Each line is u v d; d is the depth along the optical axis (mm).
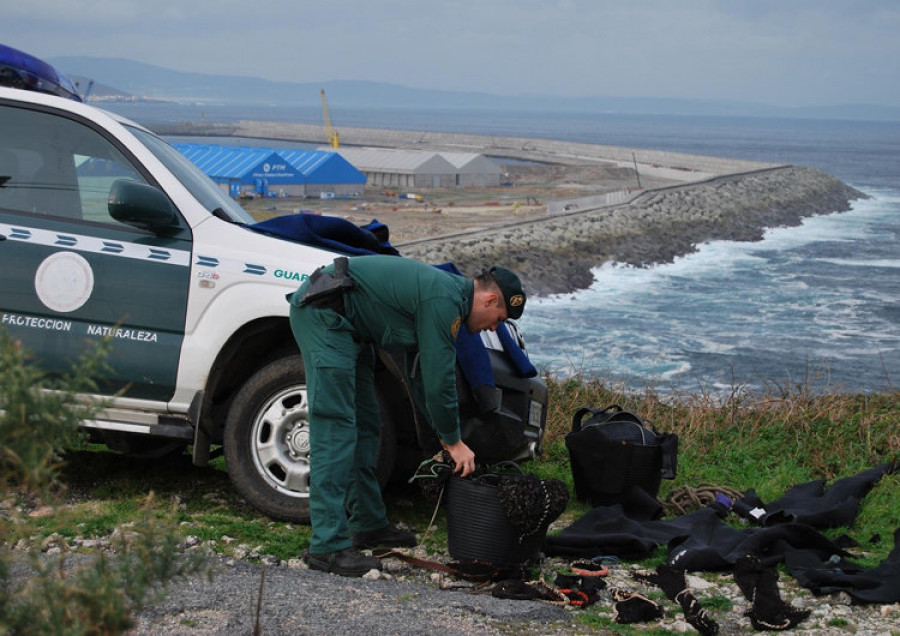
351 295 4395
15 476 2262
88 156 5293
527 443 5730
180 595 3674
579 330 27016
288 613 3656
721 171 115500
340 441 4492
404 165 82812
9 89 5316
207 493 5617
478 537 4559
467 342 5223
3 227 5141
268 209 56750
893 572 4688
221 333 5086
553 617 4117
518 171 111938
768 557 4988
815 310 30781
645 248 46656
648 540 5113
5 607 2203
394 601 4008
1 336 2240
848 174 120062
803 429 8031
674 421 8391
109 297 5105
